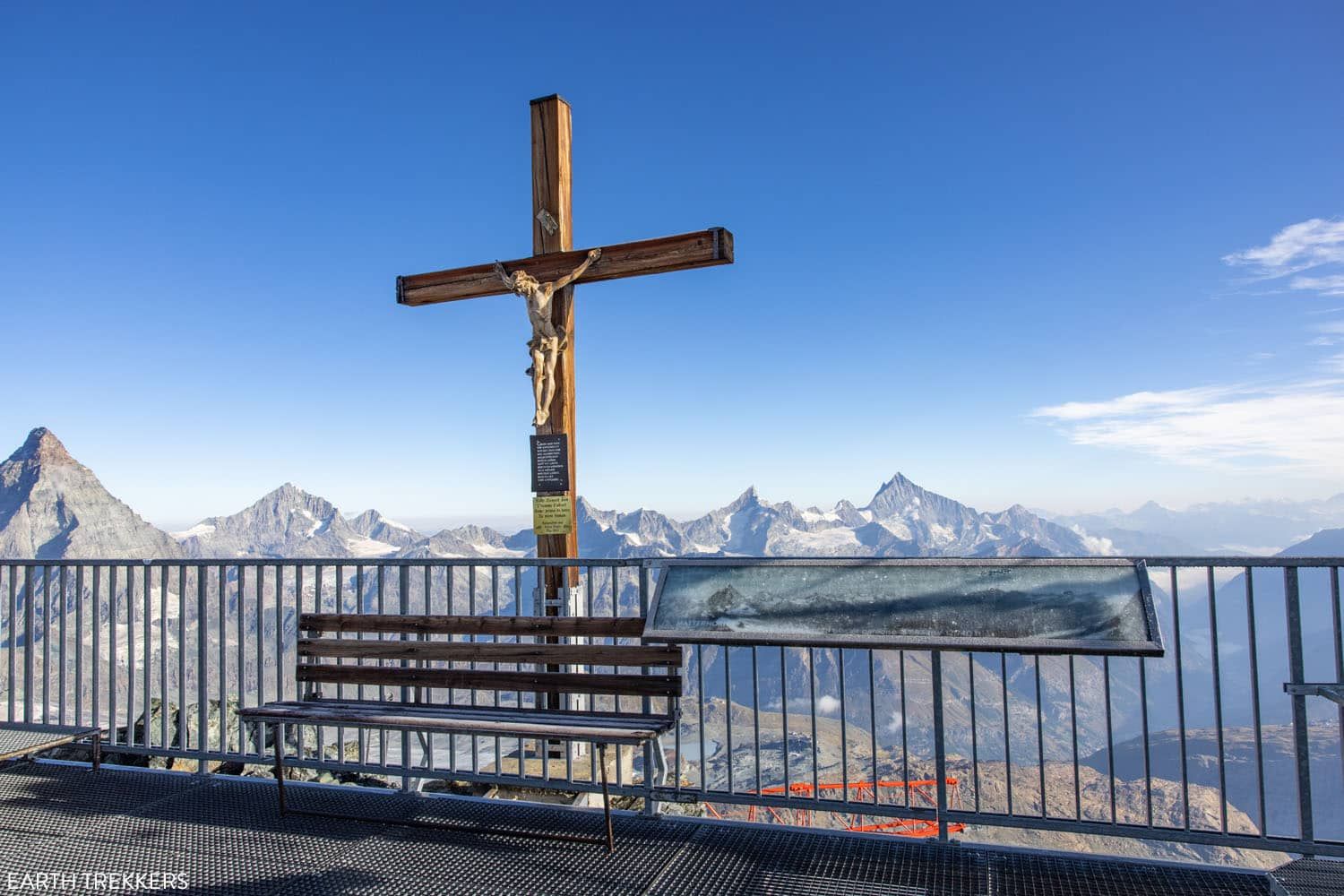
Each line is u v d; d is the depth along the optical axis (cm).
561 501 788
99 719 664
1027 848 461
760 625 501
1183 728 437
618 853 476
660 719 522
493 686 567
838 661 489
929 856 457
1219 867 427
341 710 566
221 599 657
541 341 790
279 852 486
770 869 449
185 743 649
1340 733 407
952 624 468
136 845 497
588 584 805
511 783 559
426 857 475
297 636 636
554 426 798
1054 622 452
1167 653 433
